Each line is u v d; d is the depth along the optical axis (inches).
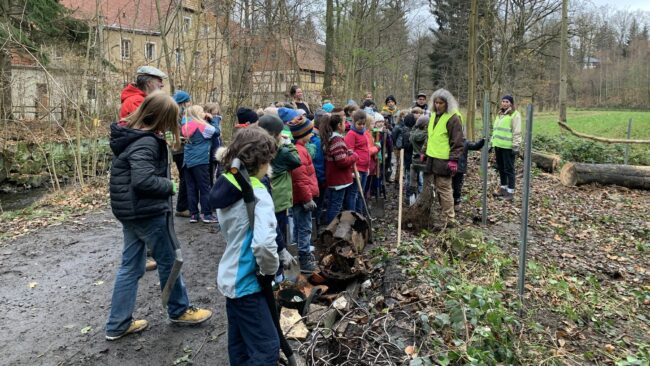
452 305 152.6
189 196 265.0
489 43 678.5
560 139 572.4
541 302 189.2
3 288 192.2
